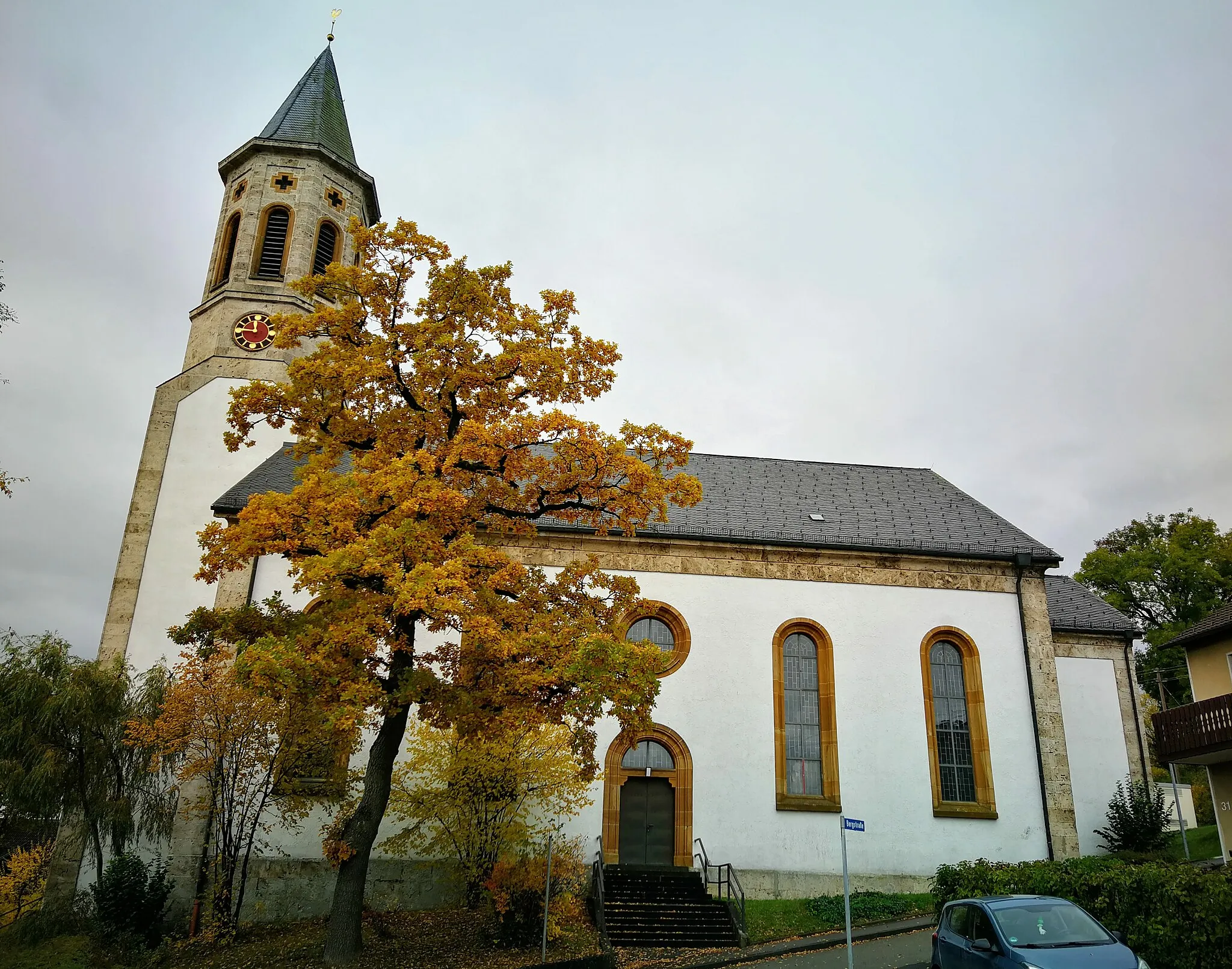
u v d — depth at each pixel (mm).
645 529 25266
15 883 25625
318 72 34562
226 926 18797
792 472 31750
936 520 28516
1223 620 23828
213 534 15906
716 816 23234
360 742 20844
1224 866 15211
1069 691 28891
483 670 15461
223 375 29078
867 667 24984
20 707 19844
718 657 24688
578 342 17359
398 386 17078
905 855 23406
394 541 14336
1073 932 11781
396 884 21812
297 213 31094
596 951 17750
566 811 20875
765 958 17547
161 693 21312
